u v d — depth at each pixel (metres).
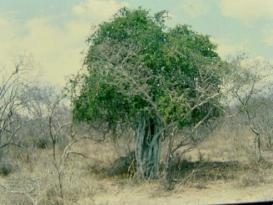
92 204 17.59
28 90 27.77
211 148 30.73
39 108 27.86
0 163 24.98
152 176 21.83
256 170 23.28
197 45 23.52
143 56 21.34
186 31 24.14
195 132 22.98
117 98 21.59
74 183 19.55
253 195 18.94
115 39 22.70
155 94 21.34
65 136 27.73
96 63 21.67
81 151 28.12
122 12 23.50
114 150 28.77
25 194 16.56
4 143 27.02
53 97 27.58
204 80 21.61
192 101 21.78
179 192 19.75
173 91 20.83
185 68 21.86
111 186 21.02
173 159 24.03
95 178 22.73
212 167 24.36
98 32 23.06
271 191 19.25
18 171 23.66
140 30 22.34
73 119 23.00
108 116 22.67
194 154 28.83
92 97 21.62
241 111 24.92
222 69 21.81
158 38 22.44
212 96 20.53
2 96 27.42
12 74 27.42
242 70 22.22
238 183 20.72
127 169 23.83
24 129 29.09
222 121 23.45
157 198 19.02
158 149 22.16
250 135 33.00
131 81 20.88
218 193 19.45
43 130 28.75
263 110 30.31
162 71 21.78
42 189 17.88
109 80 21.17
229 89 22.03
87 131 26.02
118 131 24.39
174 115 20.30
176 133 21.97
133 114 21.62
